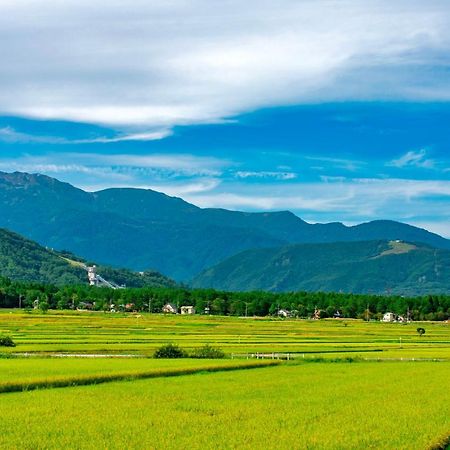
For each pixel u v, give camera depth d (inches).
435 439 1959.9
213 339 6240.2
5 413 2260.1
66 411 2309.3
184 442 1875.0
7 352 4638.3
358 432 2043.6
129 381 3228.3
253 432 2015.3
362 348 5684.1
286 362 4328.3
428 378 3494.1
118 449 1782.7
